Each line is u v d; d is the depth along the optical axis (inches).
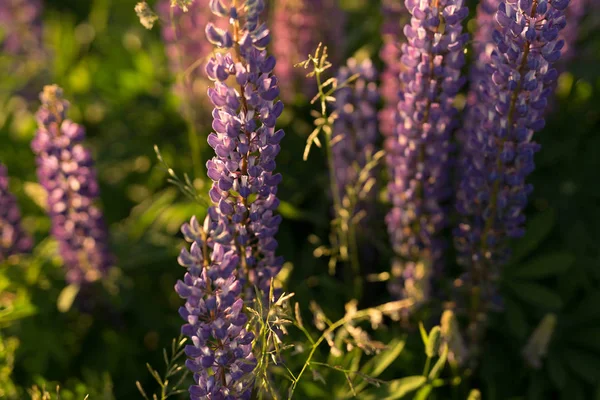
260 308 96.3
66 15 315.6
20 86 249.8
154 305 179.2
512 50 100.2
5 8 249.9
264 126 88.8
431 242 137.5
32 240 172.4
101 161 216.5
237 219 94.7
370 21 231.0
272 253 105.7
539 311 163.6
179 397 148.3
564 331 162.2
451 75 115.9
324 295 162.4
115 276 173.0
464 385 145.0
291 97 195.5
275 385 117.3
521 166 114.3
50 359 163.0
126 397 161.2
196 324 87.4
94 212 151.2
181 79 157.6
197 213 182.5
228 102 85.9
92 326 172.6
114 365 165.2
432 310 148.0
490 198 119.7
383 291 166.9
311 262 175.5
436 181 130.9
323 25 191.9
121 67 245.8
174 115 221.1
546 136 192.5
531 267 161.5
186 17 187.0
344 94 151.3
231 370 92.7
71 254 154.3
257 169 91.2
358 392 128.6
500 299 138.4
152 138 219.0
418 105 120.7
